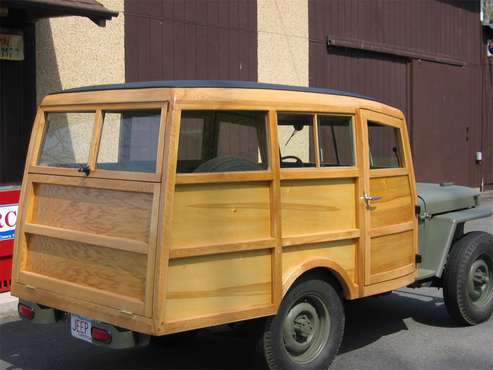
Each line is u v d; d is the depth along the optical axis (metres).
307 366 4.69
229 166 4.37
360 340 5.91
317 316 4.84
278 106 4.47
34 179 4.82
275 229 4.35
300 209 4.58
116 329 4.07
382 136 5.44
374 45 14.41
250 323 4.52
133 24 9.91
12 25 8.30
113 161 4.30
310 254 4.65
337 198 4.86
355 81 14.18
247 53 11.66
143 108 4.11
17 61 8.50
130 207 4.05
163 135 3.94
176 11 10.49
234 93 4.25
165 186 3.85
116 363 5.34
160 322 3.80
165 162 3.88
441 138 16.88
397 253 5.48
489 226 12.32
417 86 15.90
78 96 4.63
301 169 4.56
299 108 4.60
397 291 7.77
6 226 7.20
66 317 4.59
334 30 13.48
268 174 4.33
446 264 6.15
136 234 4.00
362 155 5.04
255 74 11.83
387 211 5.34
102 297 4.15
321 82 13.27
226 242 4.11
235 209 4.18
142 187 3.96
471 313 6.19
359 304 7.20
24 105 8.60
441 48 16.73
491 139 19.02
